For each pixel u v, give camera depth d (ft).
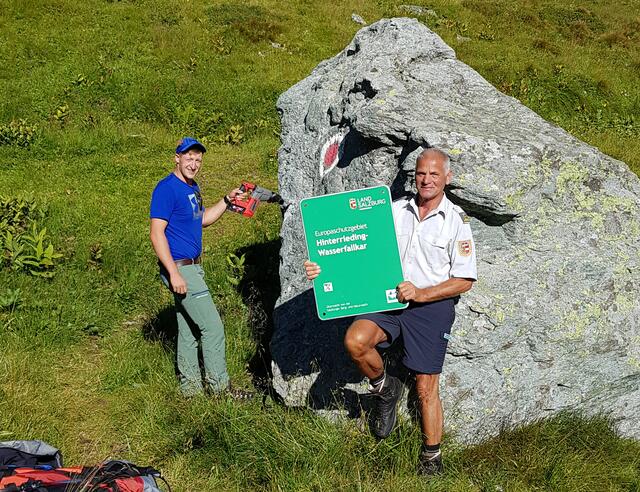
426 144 16.02
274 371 17.43
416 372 14.48
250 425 15.75
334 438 15.08
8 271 24.17
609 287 16.49
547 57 66.59
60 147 39.63
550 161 16.70
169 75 52.13
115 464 12.39
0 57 51.47
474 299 15.46
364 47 22.36
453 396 15.57
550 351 16.05
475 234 16.39
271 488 14.37
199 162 17.49
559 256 16.33
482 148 16.07
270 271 25.41
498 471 15.01
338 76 21.88
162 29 60.59
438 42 21.08
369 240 13.94
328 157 19.75
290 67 57.52
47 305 22.12
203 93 49.39
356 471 14.42
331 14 71.46
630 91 61.77
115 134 41.73
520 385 16.05
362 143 18.17
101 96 47.65
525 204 16.11
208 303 17.56
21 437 15.56
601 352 16.40
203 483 14.82
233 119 47.32
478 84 19.97
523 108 19.19
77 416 17.25
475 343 15.31
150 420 16.56
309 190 20.35
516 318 15.60
